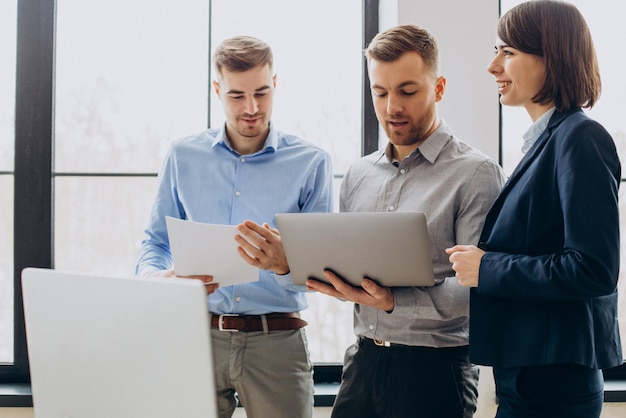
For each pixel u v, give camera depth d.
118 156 2.35
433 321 1.46
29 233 2.33
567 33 1.24
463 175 1.49
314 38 2.37
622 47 2.31
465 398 1.47
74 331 0.80
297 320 1.77
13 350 2.35
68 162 2.35
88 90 2.35
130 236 2.35
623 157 2.32
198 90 2.36
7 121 2.36
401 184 1.58
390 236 1.27
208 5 2.35
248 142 1.85
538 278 1.15
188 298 0.68
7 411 2.21
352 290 1.40
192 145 1.88
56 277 0.81
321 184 1.85
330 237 1.32
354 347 1.60
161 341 0.71
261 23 2.36
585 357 1.18
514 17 1.28
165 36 2.36
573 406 1.19
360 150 2.37
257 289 1.74
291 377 1.73
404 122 1.53
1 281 2.36
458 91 2.13
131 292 0.73
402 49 1.50
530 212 1.22
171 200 1.89
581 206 1.13
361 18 2.38
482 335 1.27
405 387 1.45
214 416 0.69
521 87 1.28
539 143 1.25
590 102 1.27
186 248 1.50
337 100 2.37
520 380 1.23
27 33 2.32
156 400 0.73
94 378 0.78
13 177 2.35
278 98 2.36
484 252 1.26
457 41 2.13
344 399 1.56
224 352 1.74
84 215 2.35
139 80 2.35
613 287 1.14
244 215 1.81
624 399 2.17
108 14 2.35
